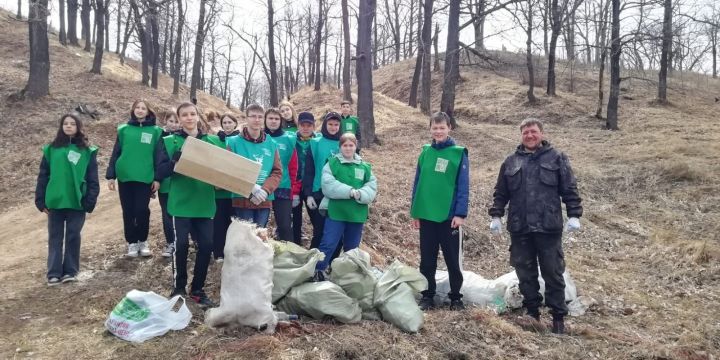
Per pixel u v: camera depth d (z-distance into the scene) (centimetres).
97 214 878
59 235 555
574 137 1723
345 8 1988
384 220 836
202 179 450
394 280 477
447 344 427
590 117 2088
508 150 1517
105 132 1421
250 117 503
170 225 600
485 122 2248
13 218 941
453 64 1700
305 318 443
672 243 827
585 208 1025
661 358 447
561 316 485
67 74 1994
